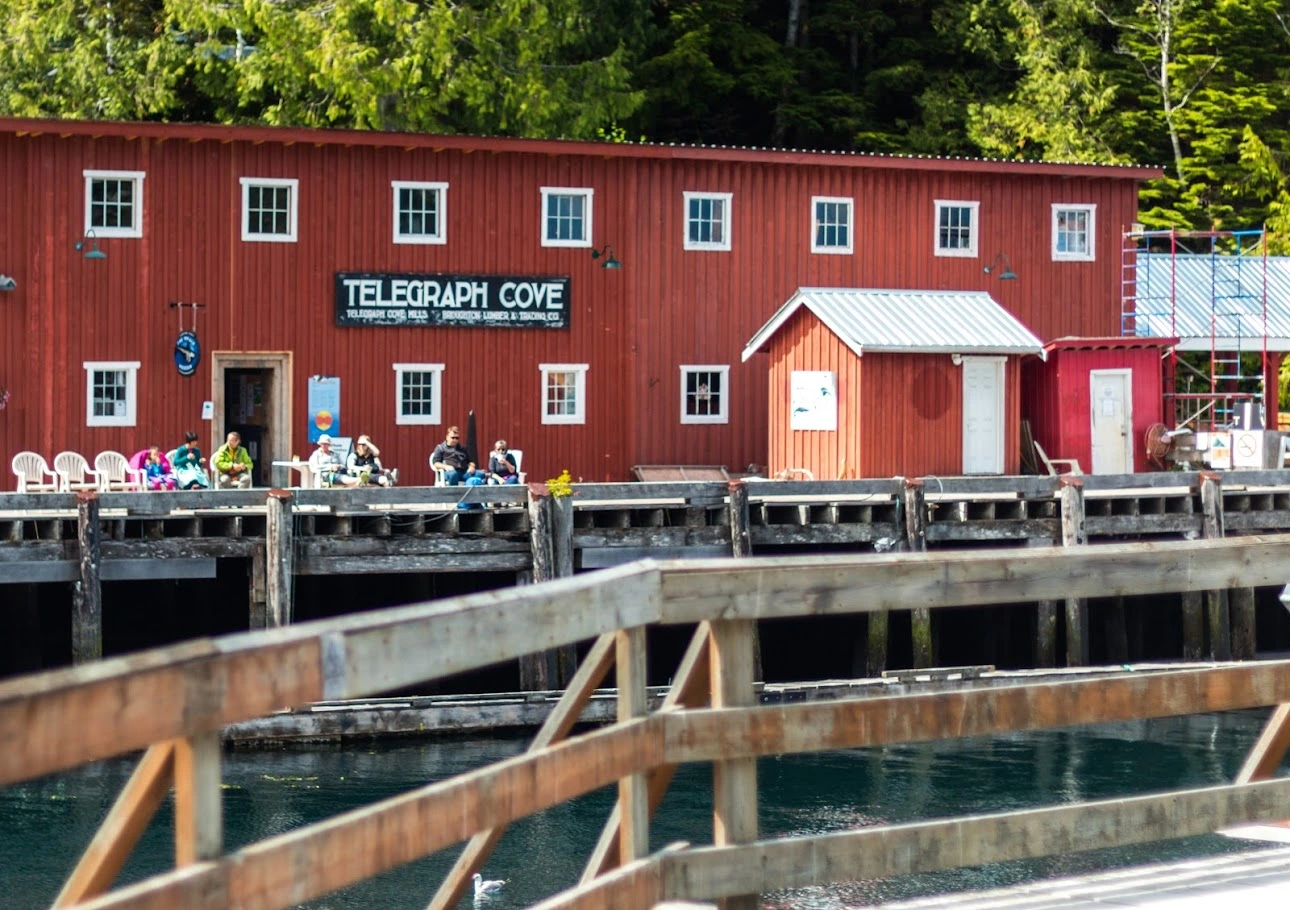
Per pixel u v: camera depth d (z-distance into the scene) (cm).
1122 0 6247
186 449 3300
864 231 4131
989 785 2072
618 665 647
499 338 3878
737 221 4041
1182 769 2186
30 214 3594
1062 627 3256
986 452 3750
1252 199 6203
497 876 1611
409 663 520
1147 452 3934
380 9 4600
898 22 6475
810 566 679
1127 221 4359
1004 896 755
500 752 2384
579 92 5112
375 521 2686
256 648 461
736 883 668
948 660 3172
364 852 511
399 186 3809
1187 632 3023
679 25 6034
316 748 2398
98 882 443
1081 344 3941
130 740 419
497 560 2700
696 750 655
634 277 3959
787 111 6103
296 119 4966
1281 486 3178
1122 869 819
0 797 2016
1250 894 758
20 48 4891
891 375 3675
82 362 3622
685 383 4000
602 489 2762
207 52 4903
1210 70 6059
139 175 3647
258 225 3728
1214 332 4238
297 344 3747
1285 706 833
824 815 1902
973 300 3953
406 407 3816
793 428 3806
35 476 3500
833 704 685
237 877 454
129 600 2886
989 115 5825
